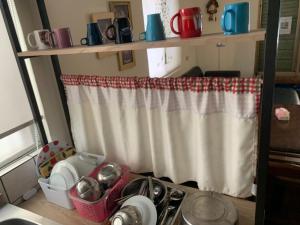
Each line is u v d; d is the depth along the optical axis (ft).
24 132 4.53
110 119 4.42
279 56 14.10
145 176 4.42
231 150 3.48
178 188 4.03
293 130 5.30
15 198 4.22
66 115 4.83
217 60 15.08
